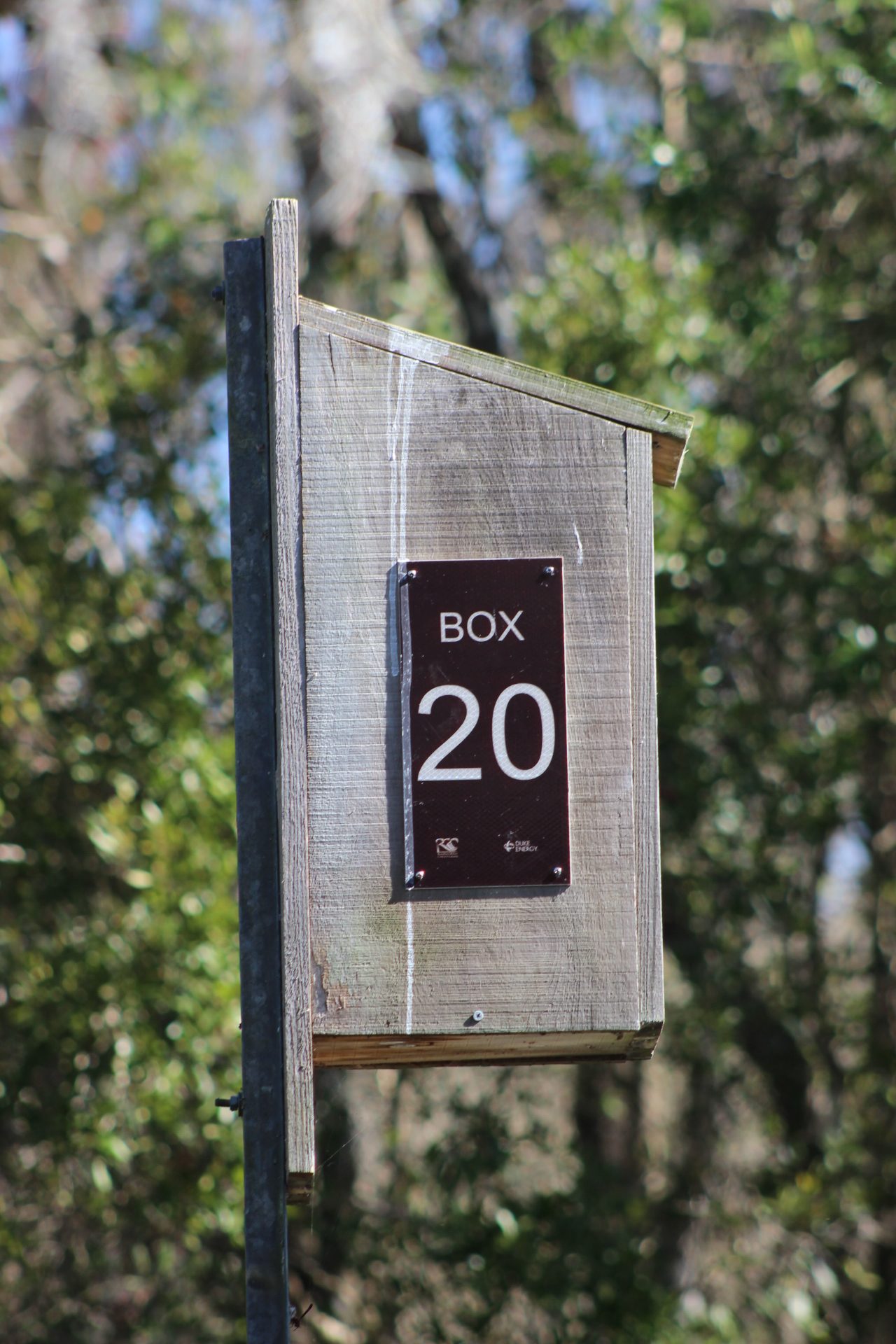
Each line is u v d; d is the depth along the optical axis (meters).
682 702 18.80
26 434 25.00
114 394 20.11
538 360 19.81
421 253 26.30
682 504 18.17
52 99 25.52
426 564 8.48
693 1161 20.20
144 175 22.88
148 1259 18.33
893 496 20.05
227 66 25.02
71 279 24.73
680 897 19.61
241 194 23.73
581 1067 22.27
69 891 18.06
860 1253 20.08
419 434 8.58
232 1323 18.25
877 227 20.91
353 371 8.58
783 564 19.52
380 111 23.56
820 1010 19.77
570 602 8.56
